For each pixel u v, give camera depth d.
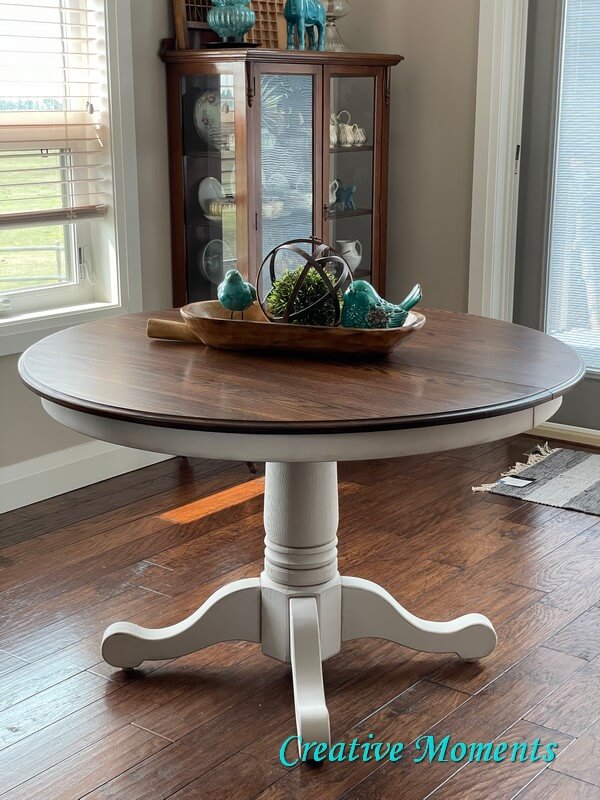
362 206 4.05
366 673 2.38
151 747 2.09
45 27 3.42
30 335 3.40
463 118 4.12
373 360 2.11
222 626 2.33
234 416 1.70
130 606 2.69
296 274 2.19
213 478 3.70
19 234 3.49
